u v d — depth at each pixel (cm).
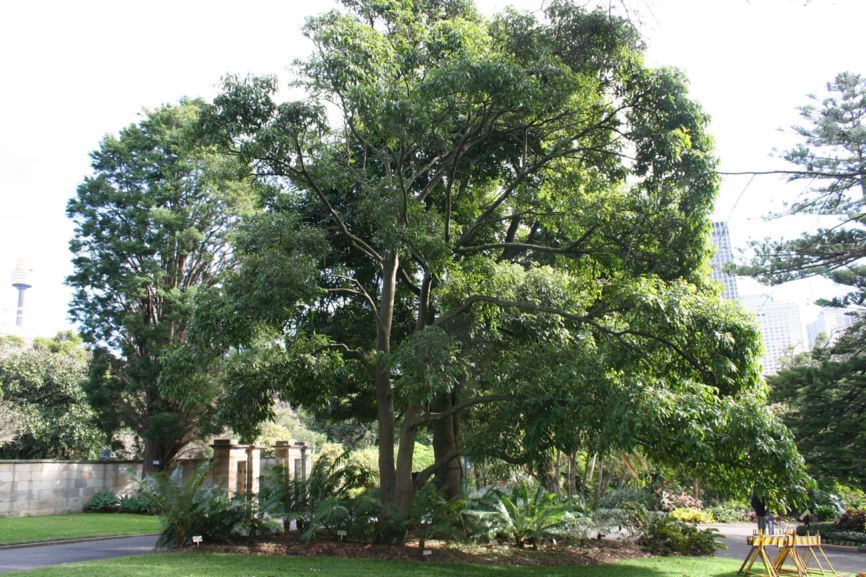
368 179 1345
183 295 2627
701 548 1535
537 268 1467
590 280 1424
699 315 1102
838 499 2606
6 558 1255
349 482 1479
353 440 4319
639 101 1316
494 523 1421
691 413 1009
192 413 2609
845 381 2012
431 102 1164
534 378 1189
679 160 1254
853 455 1995
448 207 1406
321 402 1451
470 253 1603
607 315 1352
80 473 2488
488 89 1094
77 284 2705
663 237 1251
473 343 1473
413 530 1377
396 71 1204
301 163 1209
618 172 1398
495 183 1686
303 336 1377
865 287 1923
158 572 960
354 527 1341
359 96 1067
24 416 2780
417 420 1387
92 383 2639
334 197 1505
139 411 2745
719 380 1127
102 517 2216
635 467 2206
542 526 1445
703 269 1453
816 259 1762
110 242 2700
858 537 1878
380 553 1253
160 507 1321
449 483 1673
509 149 1452
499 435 1262
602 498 2012
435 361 1135
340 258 1614
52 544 1534
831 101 1845
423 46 1255
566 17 1219
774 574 1181
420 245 1195
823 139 1742
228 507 1349
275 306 1096
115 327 2705
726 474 1105
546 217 1458
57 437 2920
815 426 2038
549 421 1123
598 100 1344
